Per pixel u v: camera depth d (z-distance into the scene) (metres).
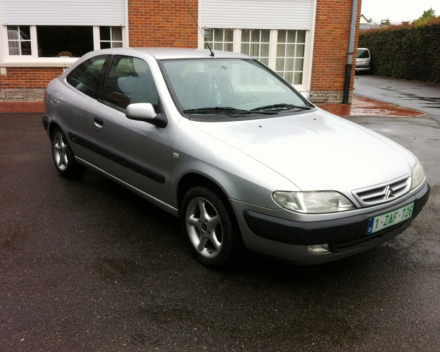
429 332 2.89
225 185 3.25
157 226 4.39
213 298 3.21
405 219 3.41
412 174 3.57
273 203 3.03
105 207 4.83
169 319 2.95
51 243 3.97
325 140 3.63
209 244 3.69
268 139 3.53
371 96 16.69
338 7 12.34
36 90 11.88
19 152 6.96
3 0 11.31
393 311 3.10
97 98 4.76
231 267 3.56
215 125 3.70
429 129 9.95
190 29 11.94
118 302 3.12
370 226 3.13
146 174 4.04
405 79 26.02
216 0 11.86
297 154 3.33
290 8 12.18
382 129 9.81
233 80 4.44
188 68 4.25
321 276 3.54
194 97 4.00
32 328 2.83
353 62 12.87
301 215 2.98
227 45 12.27
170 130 3.75
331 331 2.88
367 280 3.50
